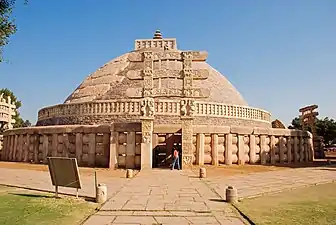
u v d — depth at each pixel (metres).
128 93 21.70
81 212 8.30
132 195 10.78
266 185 13.55
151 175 17.06
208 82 39.19
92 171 19.66
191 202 9.62
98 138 23.64
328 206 9.25
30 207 8.83
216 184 13.71
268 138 27.22
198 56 22.00
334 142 68.25
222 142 24.41
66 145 24.92
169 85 34.47
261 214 8.17
